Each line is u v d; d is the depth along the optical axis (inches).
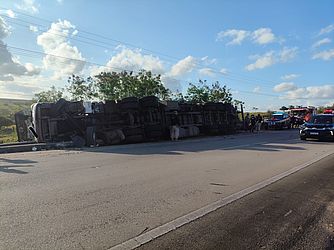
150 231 182.4
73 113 776.3
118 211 216.4
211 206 231.5
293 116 1839.3
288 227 193.0
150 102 864.9
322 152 574.9
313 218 210.2
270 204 239.8
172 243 167.2
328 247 166.2
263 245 167.0
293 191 281.1
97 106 804.6
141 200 243.1
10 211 213.2
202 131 1096.8
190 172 361.4
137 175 340.2
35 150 652.1
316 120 860.6
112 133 767.7
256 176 344.8
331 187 299.1
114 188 279.7
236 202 243.0
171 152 561.9
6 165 412.8
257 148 637.9
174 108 960.9
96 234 176.7
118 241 168.2
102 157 492.7
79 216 205.0
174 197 253.3
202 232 182.7
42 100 1498.5
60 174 344.2
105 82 1523.1
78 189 274.8
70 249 158.1
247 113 1418.6
